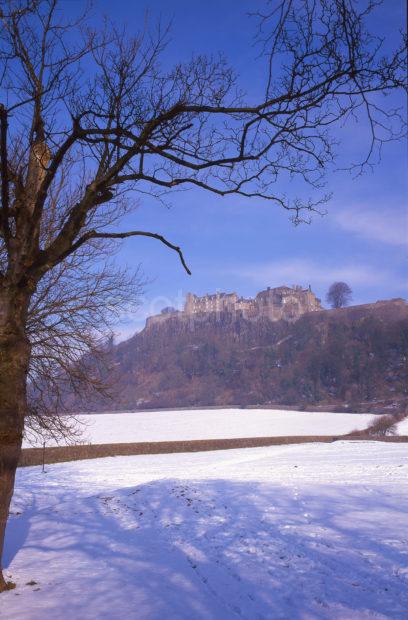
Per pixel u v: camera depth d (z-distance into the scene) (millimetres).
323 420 99625
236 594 7883
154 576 8930
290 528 12266
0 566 8125
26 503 19844
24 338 7570
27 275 7457
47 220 14320
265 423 98875
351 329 192000
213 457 41938
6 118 6535
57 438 15914
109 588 8195
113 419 104875
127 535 12617
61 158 7234
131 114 7023
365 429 82500
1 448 7305
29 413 14438
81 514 15477
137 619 6758
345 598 7492
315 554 9906
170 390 189375
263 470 28391
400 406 121812
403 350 168375
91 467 35094
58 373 15195
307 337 197750
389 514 13422
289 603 7395
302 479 22391
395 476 22703
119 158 7484
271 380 179500
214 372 194125
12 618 6797
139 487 19953
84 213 7633
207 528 12977
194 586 8297
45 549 11148
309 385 169750
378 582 8125
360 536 11102
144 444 47750
